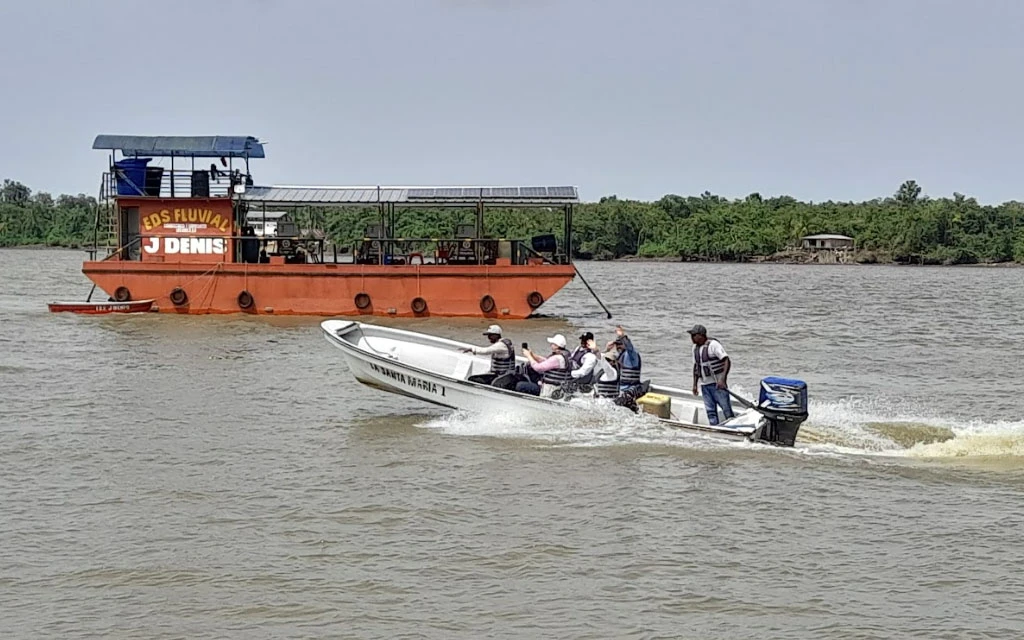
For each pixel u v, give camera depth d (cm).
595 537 1418
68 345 3347
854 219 15512
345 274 4259
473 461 1797
